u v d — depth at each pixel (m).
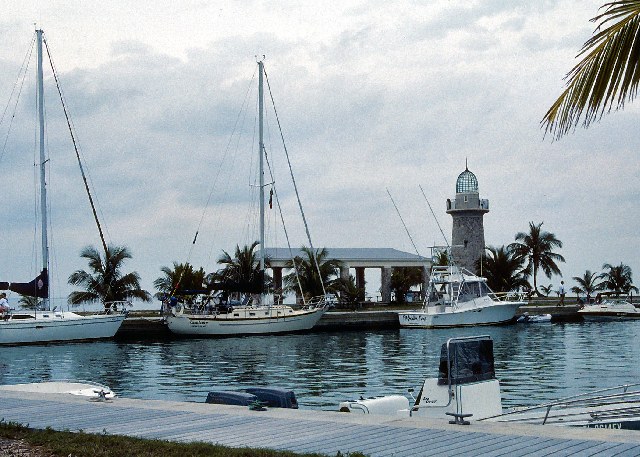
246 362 40.59
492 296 82.56
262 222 61.31
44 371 37.38
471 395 14.15
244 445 10.34
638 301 99.06
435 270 71.12
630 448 9.46
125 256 68.38
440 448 9.76
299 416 12.62
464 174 101.31
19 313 51.97
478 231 98.44
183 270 70.50
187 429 11.73
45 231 53.94
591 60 6.88
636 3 6.76
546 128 7.12
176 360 42.28
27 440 10.94
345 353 45.06
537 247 103.81
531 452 9.35
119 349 49.62
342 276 88.00
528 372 33.72
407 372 34.53
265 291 63.06
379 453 9.56
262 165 62.66
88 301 67.38
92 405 14.45
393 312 67.50
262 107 63.12
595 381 30.25
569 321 77.88
